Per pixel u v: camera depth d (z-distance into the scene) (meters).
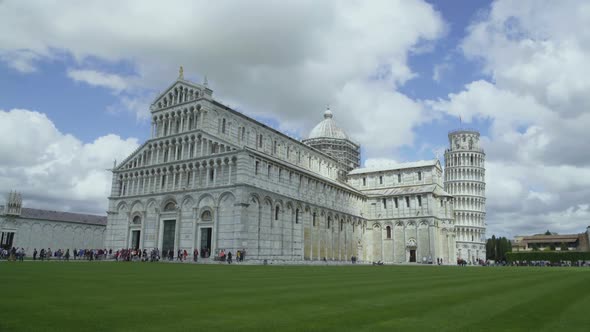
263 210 76.19
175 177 82.81
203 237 75.88
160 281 27.69
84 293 19.77
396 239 116.06
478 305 18.17
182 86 86.94
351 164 140.62
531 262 126.00
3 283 23.67
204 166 78.69
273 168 81.25
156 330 11.99
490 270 60.53
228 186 73.31
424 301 19.17
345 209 109.31
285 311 15.62
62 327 12.12
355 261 104.25
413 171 123.44
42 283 24.19
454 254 119.94
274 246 78.00
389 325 13.37
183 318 13.81
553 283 31.77
